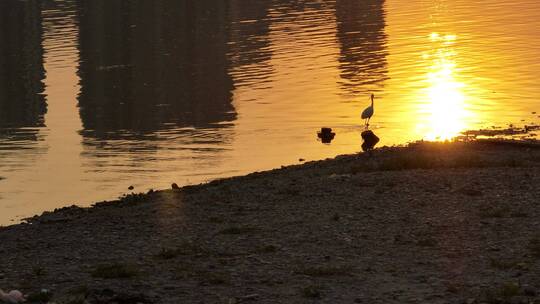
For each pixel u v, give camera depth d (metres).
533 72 58.78
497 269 16.95
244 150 40.84
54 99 62.81
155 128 48.56
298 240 20.34
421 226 21.14
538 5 106.56
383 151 35.88
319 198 25.59
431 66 64.25
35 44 96.88
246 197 26.83
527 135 39.06
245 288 16.27
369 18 100.69
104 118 53.59
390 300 15.09
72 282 17.23
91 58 83.31
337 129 44.69
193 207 25.84
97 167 39.22
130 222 24.25
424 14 103.12
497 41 76.19
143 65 76.38
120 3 141.50
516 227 20.50
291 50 76.50
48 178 37.59
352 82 58.84
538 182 25.94
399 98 52.09
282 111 50.25
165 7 130.62
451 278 16.45
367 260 18.20
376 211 23.17
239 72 66.75
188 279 17.09
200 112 52.44
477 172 28.20
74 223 25.20
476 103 48.84
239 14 112.50
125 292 16.06
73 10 133.62
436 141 37.84
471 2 115.62
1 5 147.75
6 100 63.81
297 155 39.16
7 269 18.95
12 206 32.50
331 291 15.86
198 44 86.75
